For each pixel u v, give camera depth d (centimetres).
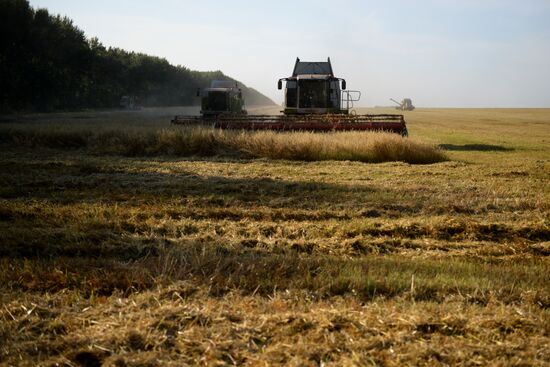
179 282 530
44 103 6500
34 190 1066
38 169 1362
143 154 1823
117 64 8869
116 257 658
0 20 5788
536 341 416
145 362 381
